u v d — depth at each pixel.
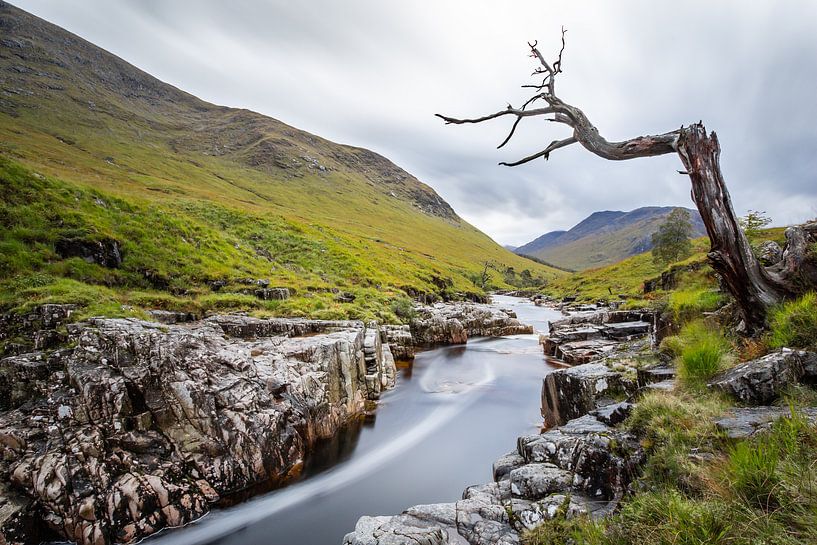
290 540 11.87
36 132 143.38
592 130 10.09
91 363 13.21
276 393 16.20
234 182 194.62
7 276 19.19
